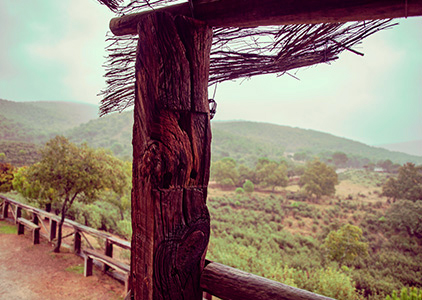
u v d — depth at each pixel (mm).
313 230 28734
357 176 71812
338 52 1001
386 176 69188
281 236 21531
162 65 855
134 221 957
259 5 774
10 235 5938
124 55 1396
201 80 949
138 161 927
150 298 849
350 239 15992
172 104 872
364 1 603
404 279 13484
